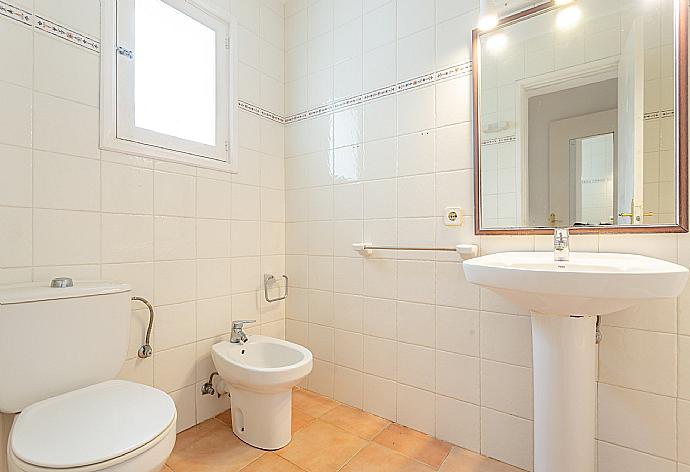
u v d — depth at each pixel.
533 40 1.39
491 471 1.38
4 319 1.00
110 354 1.21
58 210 1.28
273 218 2.12
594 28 1.28
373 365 1.80
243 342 1.70
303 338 2.10
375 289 1.80
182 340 1.65
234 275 1.89
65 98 1.29
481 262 1.19
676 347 1.14
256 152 2.02
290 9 2.19
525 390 1.39
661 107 1.17
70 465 0.74
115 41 1.43
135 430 0.88
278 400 1.48
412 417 1.67
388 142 1.75
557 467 1.08
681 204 1.13
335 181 1.96
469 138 1.52
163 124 1.64
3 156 1.16
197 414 1.70
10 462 0.79
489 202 1.47
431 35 1.62
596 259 1.21
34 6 1.22
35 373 1.05
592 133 1.28
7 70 1.17
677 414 1.14
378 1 1.79
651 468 1.18
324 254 2.01
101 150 1.39
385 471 1.37
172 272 1.62
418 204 1.66
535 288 0.93
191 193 1.70
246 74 1.96
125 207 1.46
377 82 1.79
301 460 1.42
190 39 1.74
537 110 1.38
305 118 2.10
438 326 1.60
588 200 1.29
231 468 1.37
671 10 1.16
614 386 1.23
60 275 1.28
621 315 1.22
